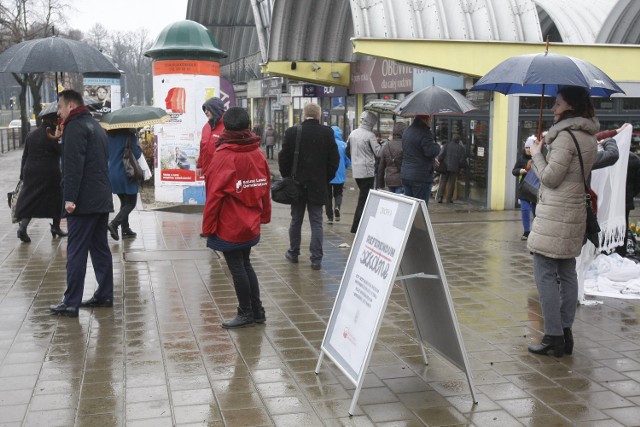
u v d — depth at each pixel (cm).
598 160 591
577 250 564
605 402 486
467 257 977
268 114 3850
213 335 629
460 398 494
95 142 670
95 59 816
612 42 1706
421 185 1021
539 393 502
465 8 1484
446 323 496
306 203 912
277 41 2056
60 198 1058
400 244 458
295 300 746
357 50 1409
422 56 1434
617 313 696
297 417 462
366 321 477
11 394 499
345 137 2511
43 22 4284
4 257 956
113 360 566
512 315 691
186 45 1427
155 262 923
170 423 453
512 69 563
